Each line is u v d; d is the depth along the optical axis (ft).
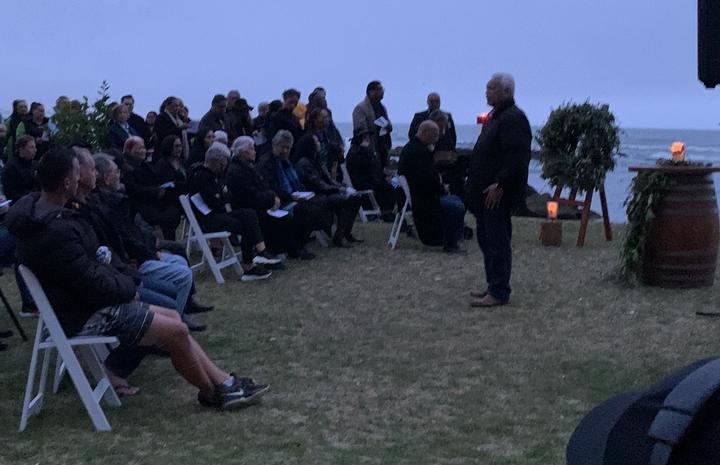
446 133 41.68
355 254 33.60
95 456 14.14
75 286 15.20
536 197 45.96
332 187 35.22
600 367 19.29
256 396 16.79
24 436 15.08
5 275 30.14
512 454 14.28
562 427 15.56
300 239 32.65
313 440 14.94
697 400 4.77
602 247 35.06
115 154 30.55
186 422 15.87
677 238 27.02
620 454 5.12
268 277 29.25
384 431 15.43
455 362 19.80
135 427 15.58
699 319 23.59
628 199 27.71
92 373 17.51
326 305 25.46
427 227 33.83
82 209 18.80
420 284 28.27
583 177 34.81
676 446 4.79
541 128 35.78
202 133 36.68
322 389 17.87
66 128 39.34
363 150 41.04
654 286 27.50
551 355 20.31
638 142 466.29
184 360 16.07
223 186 32.50
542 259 32.30
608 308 24.86
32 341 21.61
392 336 22.09
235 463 13.83
